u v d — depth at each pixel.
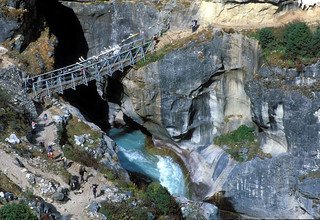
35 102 58.28
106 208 46.66
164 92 62.44
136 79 63.03
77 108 64.88
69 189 48.84
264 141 60.28
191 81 61.66
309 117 56.19
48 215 44.62
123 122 68.88
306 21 61.34
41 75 59.25
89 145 55.03
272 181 57.94
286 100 56.72
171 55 61.38
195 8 64.06
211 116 63.97
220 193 58.56
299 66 57.00
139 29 66.75
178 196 56.41
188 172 62.34
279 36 59.19
